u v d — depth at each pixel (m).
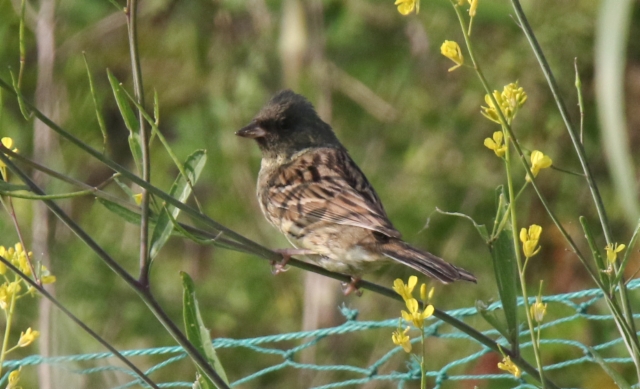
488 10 10.62
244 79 12.99
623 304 4.82
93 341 10.83
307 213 7.59
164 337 11.96
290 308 12.67
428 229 12.31
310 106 8.74
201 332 5.03
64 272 11.81
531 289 11.70
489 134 12.48
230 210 12.80
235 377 12.05
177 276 12.76
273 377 12.04
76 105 12.29
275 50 12.88
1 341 11.06
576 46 11.91
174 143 13.10
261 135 8.54
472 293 11.87
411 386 10.95
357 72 13.09
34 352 11.16
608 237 4.76
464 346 11.20
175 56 13.20
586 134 11.99
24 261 5.05
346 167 8.20
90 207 12.34
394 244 6.74
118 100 4.93
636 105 11.99
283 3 12.28
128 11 4.77
